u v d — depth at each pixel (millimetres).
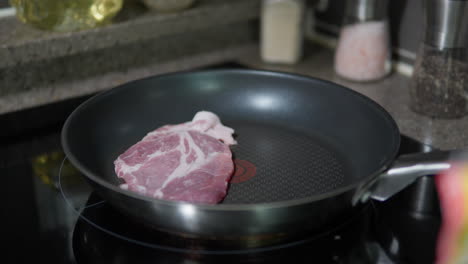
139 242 629
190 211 583
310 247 625
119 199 604
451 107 790
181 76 791
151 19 867
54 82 862
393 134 665
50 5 800
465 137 761
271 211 582
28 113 810
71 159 630
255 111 797
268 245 625
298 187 686
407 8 883
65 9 809
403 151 732
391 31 912
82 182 703
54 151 756
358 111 739
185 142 721
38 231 644
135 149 714
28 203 677
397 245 629
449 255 617
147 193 652
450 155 639
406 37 896
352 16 857
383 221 655
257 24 1004
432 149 734
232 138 749
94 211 665
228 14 924
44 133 783
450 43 756
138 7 902
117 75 898
